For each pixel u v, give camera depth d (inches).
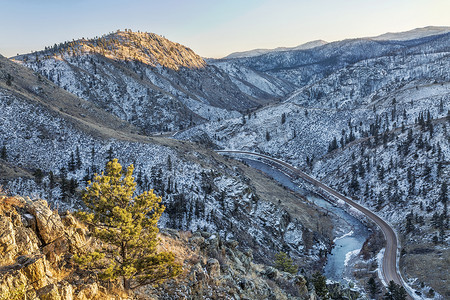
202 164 5487.2
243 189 5137.8
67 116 5792.3
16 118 5137.8
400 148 6939.0
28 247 499.5
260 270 1310.3
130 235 592.4
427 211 5142.7
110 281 599.5
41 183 3221.0
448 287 3272.6
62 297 467.2
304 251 4485.7
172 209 4077.3
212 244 1065.5
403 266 3949.3
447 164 5856.3
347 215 6082.7
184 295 717.3
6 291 401.7
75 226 640.4
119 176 641.6
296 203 6117.1
